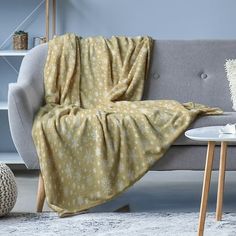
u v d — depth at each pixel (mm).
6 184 3744
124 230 3445
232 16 5535
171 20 5535
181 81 4730
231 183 4930
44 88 4539
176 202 4293
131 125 3982
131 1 5523
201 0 5523
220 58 4773
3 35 5523
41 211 3984
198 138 3162
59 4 5512
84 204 3918
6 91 5539
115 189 3936
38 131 3977
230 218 3684
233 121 4031
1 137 5531
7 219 3732
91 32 5539
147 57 4711
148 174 5367
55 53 4648
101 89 4609
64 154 3957
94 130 3969
